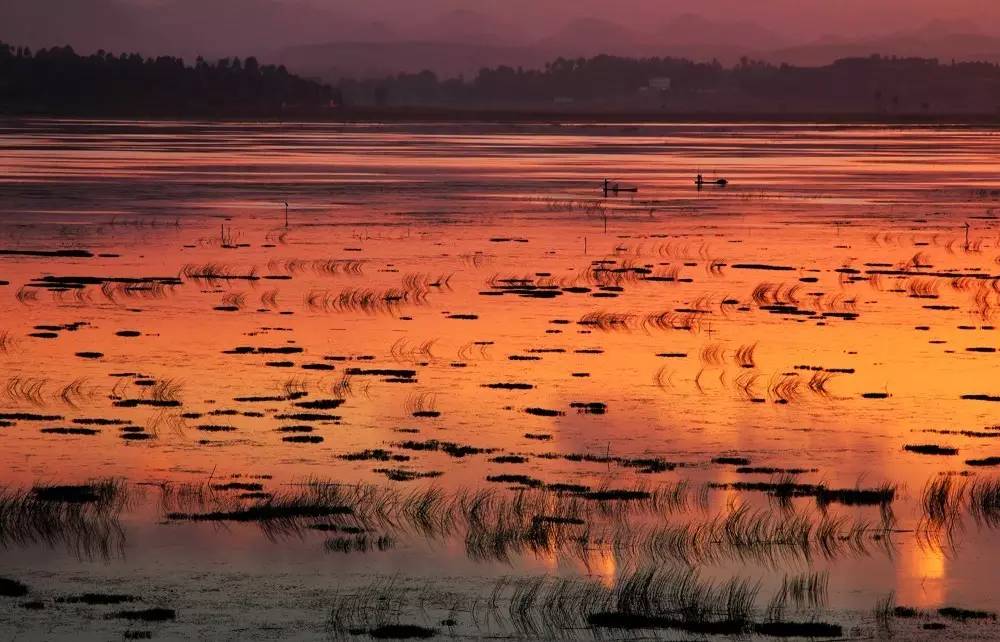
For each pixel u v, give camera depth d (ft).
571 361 282.56
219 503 181.37
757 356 290.97
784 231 545.44
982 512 182.50
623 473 198.70
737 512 180.14
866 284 402.52
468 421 229.25
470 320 333.42
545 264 441.68
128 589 150.61
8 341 295.89
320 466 199.62
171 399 241.55
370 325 324.39
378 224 558.56
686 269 433.07
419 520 175.63
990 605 149.59
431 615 144.66
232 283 392.68
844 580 156.87
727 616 145.28
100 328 314.76
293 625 140.97
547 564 161.07
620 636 139.95
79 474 193.88
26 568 156.66
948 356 292.61
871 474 200.34
